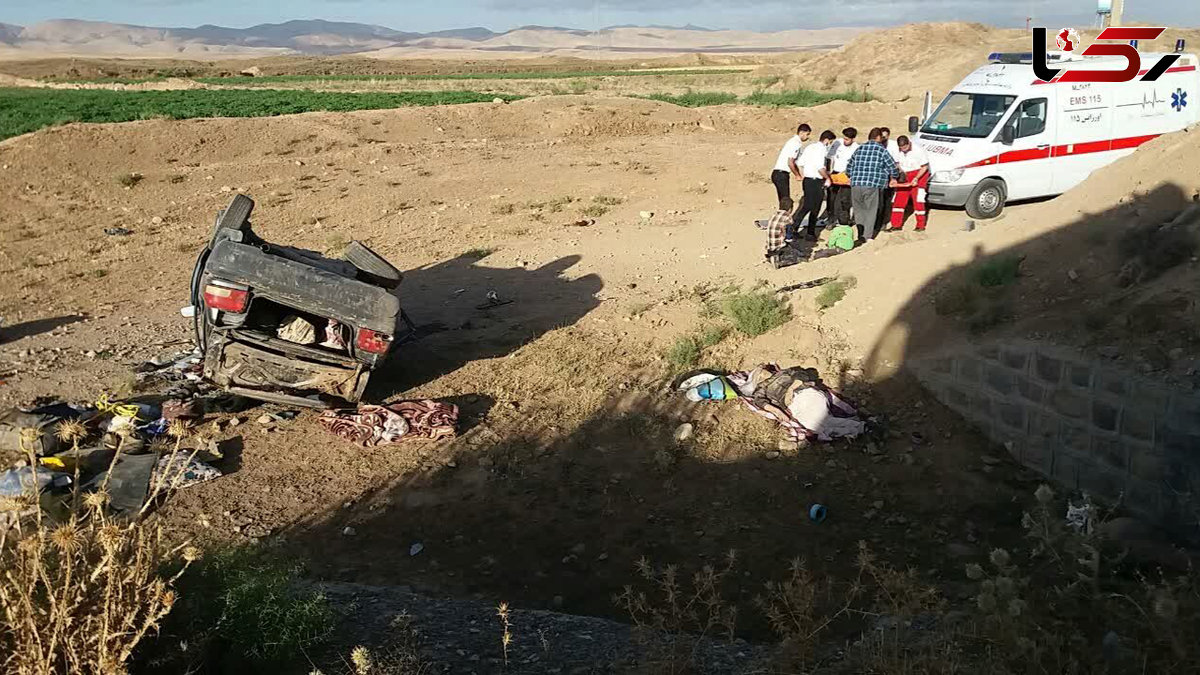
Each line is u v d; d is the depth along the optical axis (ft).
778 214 40.27
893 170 42.16
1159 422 21.34
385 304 27.14
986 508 23.76
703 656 16.60
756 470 25.72
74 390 29.81
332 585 19.90
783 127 104.63
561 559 21.91
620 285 41.29
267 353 26.99
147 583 11.68
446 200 63.77
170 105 129.70
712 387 29.58
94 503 11.74
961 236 33.73
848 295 34.04
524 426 28.04
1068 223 30.83
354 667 14.76
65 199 70.03
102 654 10.39
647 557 21.97
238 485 24.27
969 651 14.16
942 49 200.64
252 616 14.55
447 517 23.49
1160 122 49.32
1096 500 23.06
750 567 21.49
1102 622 14.48
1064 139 47.01
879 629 16.19
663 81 224.74
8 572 10.64
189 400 28.45
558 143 91.15
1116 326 24.29
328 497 24.12
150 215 63.52
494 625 18.12
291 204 64.49
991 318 27.73
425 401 28.66
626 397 29.76
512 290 41.27
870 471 25.63
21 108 126.82
